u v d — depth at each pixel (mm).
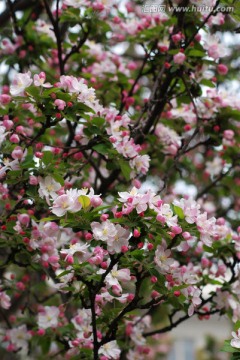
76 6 4453
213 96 4559
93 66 5172
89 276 3070
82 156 4250
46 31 5086
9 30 5270
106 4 4527
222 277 4086
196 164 6035
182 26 4469
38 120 3621
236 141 4750
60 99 3402
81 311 4055
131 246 3029
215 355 9789
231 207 6051
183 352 15195
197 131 4547
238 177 5719
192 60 4449
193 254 4500
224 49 4477
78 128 4602
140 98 5539
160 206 2992
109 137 3818
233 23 5371
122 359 4645
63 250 3082
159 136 4836
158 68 4922
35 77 3393
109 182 4605
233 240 3988
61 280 3338
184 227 3096
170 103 4578
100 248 3010
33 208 3766
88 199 2924
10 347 4590
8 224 3627
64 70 4812
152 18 4977
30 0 5578
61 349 4488
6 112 3875
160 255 3084
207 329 14969
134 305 3170
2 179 3600
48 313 4223
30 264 3816
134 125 4488
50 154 3457
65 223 2965
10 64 4961
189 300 3412
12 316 5180
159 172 5582
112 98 5184
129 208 2912
